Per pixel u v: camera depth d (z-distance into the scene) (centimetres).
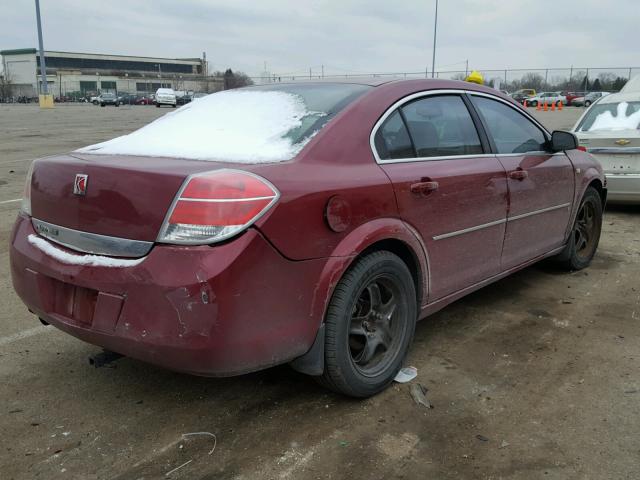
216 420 294
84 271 260
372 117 311
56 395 318
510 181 392
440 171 336
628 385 325
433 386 326
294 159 273
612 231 699
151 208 246
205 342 238
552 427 285
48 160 300
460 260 359
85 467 257
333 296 281
